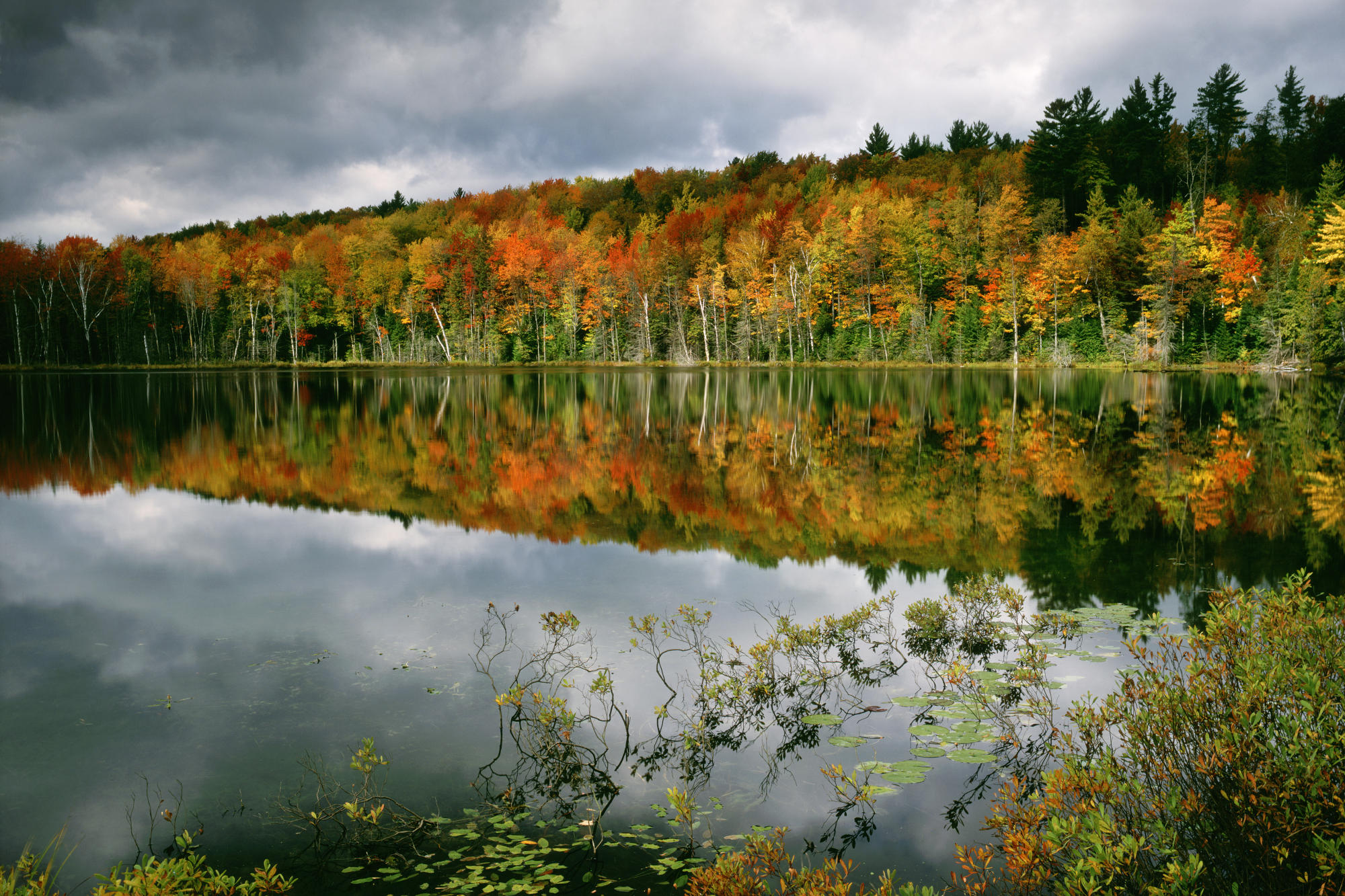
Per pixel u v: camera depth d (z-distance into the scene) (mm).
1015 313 61969
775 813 4121
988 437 21016
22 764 4691
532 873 3625
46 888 3543
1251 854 2975
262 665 6184
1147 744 3496
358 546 10078
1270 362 50375
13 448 19953
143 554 9727
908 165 103000
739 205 96500
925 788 4324
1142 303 59281
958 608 7445
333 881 3590
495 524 11352
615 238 98875
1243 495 12727
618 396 39219
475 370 70312
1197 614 7082
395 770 4613
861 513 11867
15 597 8016
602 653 6379
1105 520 11148
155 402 35000
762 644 6527
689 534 10672
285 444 20609
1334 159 57125
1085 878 2875
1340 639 3783
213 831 4004
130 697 5629
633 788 4410
